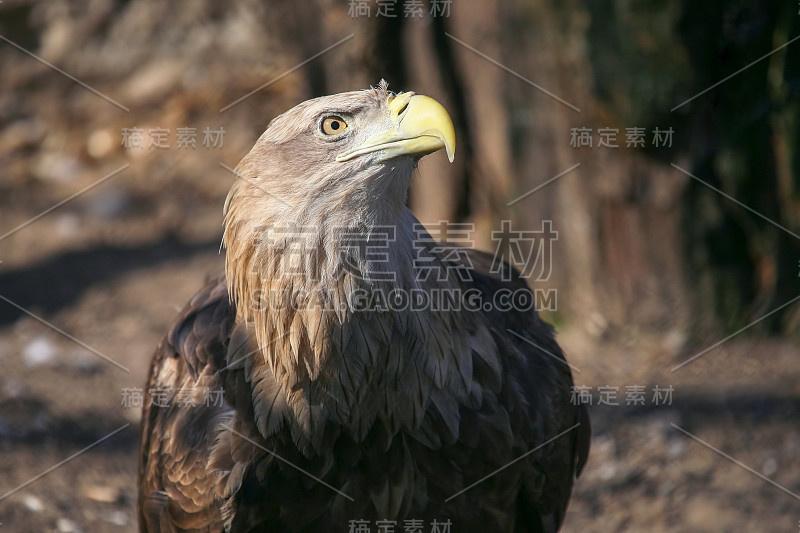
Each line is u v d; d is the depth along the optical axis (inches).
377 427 269.1
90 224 703.7
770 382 478.6
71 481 415.8
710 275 505.4
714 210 497.0
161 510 290.5
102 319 582.6
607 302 510.9
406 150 252.5
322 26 506.6
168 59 823.7
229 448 271.0
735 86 478.0
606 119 482.3
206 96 778.2
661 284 505.4
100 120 810.2
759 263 510.9
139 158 767.7
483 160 525.0
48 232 696.4
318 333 258.2
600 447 446.0
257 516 273.0
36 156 797.9
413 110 253.8
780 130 488.7
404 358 262.2
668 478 423.5
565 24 470.3
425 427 269.9
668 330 508.7
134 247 671.8
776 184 497.7
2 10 865.5
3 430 445.4
